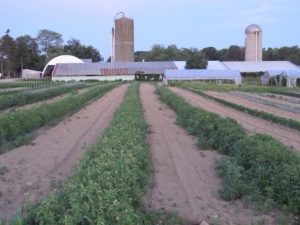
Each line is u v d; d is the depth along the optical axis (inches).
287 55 5423.2
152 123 832.3
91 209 225.3
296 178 320.5
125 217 230.1
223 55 6003.9
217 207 328.5
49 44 6545.3
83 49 6328.7
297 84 2568.9
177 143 603.5
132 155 375.6
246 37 4436.5
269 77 2770.7
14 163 461.4
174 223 290.7
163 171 439.2
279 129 771.4
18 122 631.8
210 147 555.5
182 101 1107.3
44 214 213.9
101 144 418.9
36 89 1603.1
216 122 619.8
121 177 300.8
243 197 338.6
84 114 980.6
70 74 3656.5
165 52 5526.6
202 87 2385.6
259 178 354.6
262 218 301.1
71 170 433.7
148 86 2682.1
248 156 413.1
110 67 3799.2
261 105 1318.9
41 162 468.8
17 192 356.8
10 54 5541.3
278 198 327.9
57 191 258.7
